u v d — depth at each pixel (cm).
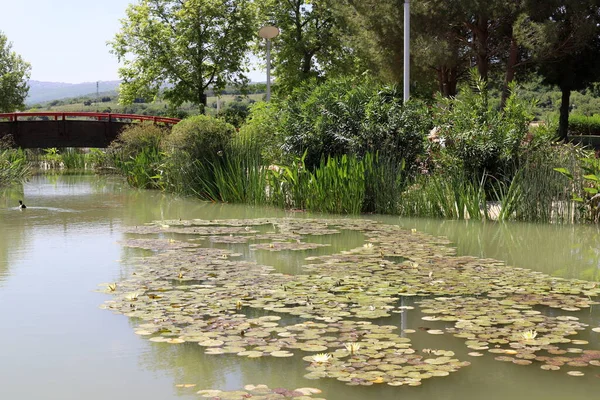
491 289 526
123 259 671
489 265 629
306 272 597
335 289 522
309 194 1134
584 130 3206
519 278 568
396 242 765
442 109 1151
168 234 850
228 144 1404
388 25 1922
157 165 1638
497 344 387
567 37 1784
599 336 404
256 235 827
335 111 1265
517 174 990
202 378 340
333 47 3005
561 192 948
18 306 487
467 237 819
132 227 923
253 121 1520
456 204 1003
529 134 1080
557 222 941
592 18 1706
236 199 1297
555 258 682
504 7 1681
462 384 330
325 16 3020
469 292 513
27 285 558
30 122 2328
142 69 3219
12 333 420
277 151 1332
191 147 1419
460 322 430
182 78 3145
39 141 2344
